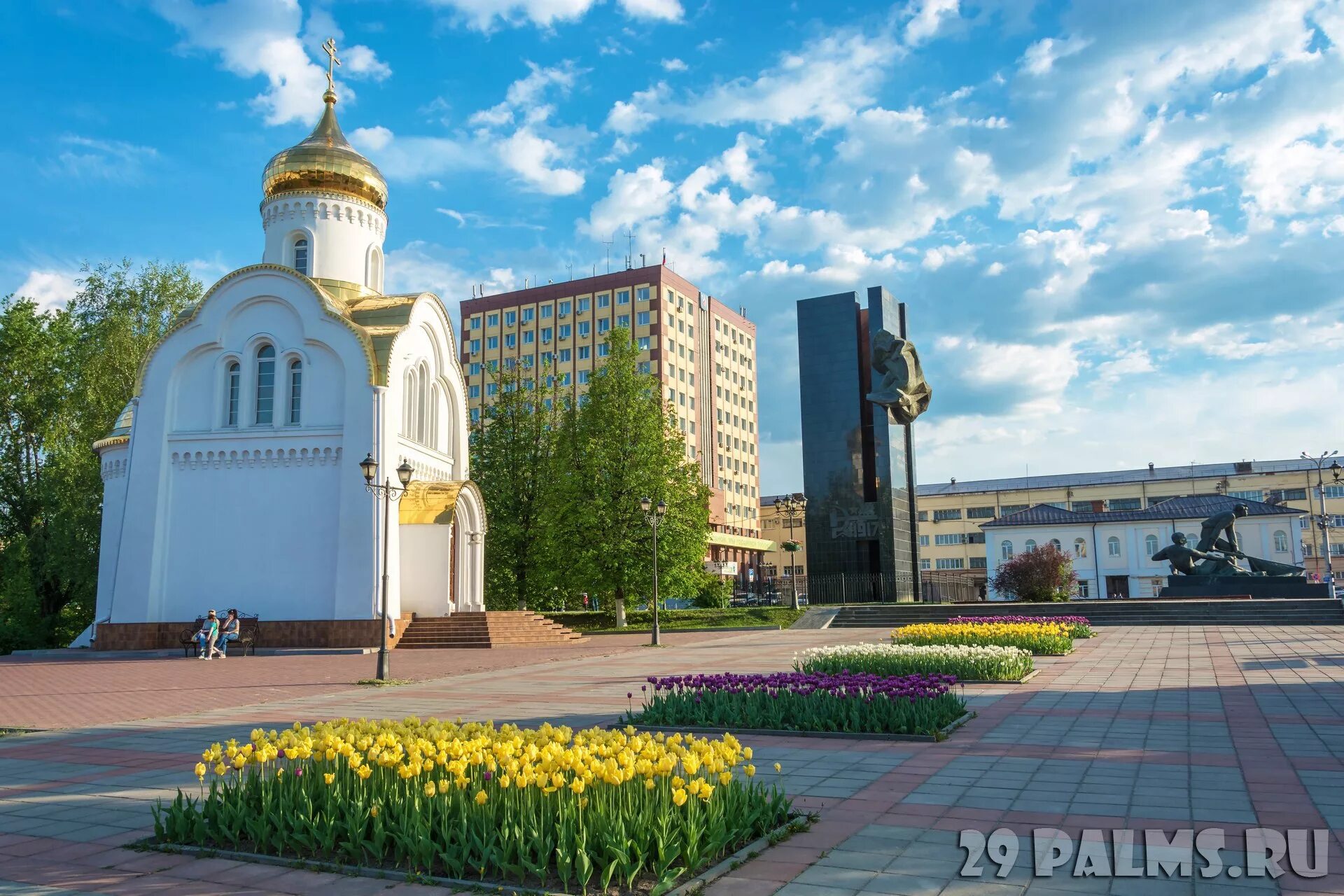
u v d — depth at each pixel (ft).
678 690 44.04
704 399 340.18
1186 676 59.41
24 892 20.22
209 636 98.43
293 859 22.00
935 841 22.65
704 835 21.01
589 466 144.46
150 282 171.01
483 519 127.13
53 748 39.86
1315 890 18.72
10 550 147.54
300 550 111.96
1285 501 291.58
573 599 166.09
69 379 158.61
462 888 19.88
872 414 153.58
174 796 29.78
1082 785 28.48
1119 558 246.47
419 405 128.88
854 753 34.40
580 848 19.20
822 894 18.95
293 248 132.98
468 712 48.55
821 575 150.20
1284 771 30.09
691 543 146.51
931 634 79.92
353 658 95.91
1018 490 339.57
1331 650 76.43
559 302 332.80
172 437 116.37
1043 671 62.95
